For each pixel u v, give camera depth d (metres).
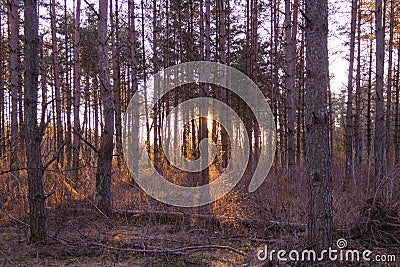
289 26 9.98
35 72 5.05
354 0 12.43
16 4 9.74
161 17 16.52
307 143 4.43
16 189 6.96
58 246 5.25
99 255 5.14
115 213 7.15
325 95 4.32
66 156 10.16
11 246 5.20
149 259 5.02
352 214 6.05
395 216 5.52
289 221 6.26
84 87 21.12
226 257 5.12
